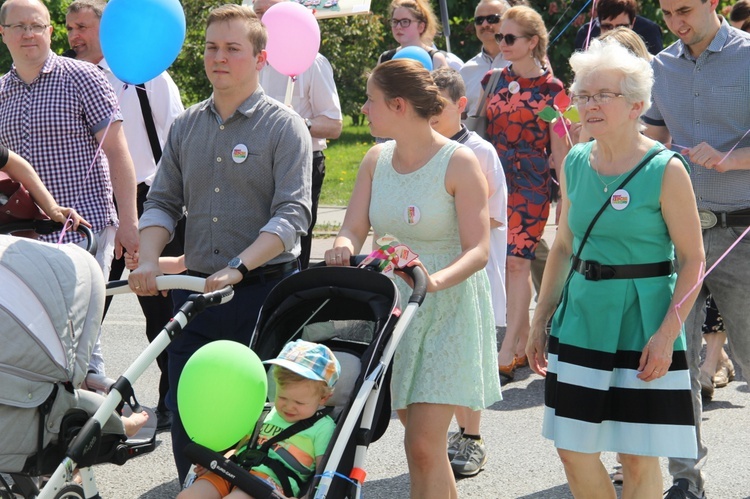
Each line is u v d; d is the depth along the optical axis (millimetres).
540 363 4148
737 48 4793
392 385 3959
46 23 5180
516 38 6598
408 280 3799
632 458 3818
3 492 3748
